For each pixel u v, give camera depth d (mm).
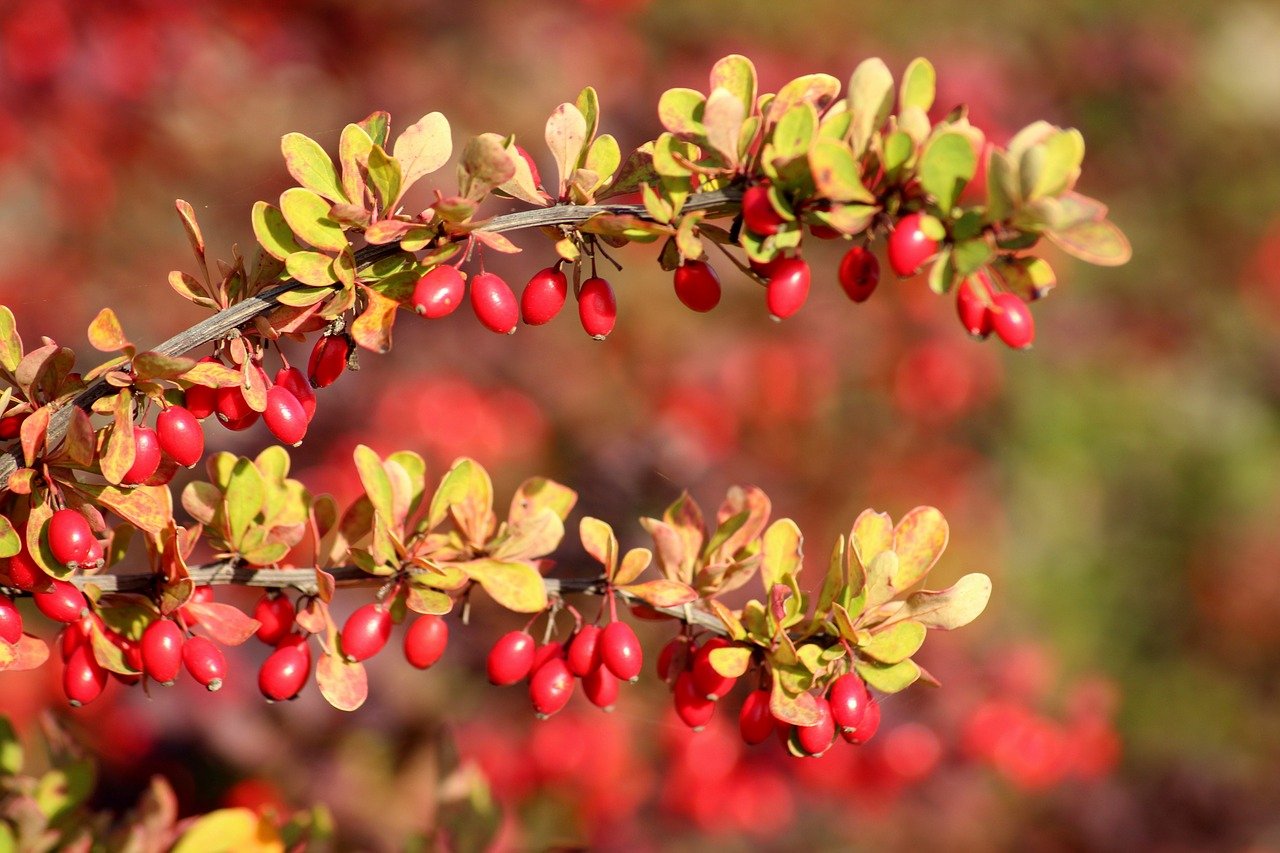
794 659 1687
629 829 4195
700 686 1775
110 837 2119
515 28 6090
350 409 4852
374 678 4082
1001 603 6172
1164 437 7477
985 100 6941
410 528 1880
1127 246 1505
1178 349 7977
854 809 4484
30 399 1604
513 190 1695
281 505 1880
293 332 1709
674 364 5797
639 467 4973
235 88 5578
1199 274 8406
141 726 3770
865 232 1619
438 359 5152
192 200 5484
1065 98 8188
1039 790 4879
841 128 1578
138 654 1742
